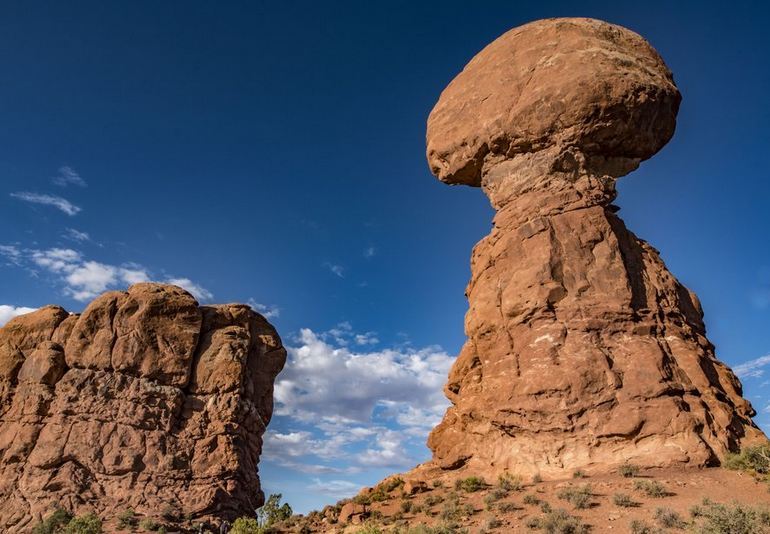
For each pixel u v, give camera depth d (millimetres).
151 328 40625
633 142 28406
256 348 45094
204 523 32812
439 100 35312
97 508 33125
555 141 28641
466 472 24922
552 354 23875
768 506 15875
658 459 20562
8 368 40281
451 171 32281
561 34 31062
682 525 15453
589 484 19828
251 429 40438
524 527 17109
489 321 26969
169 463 35469
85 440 35781
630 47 31219
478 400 26438
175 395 38500
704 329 27750
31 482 34344
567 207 27297
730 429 21703
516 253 27359
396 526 19719
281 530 23906
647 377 22469
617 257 25891
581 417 22453
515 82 30516
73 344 39906
